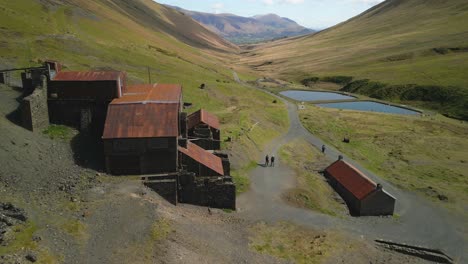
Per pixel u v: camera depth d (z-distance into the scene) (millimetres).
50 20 130625
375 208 59219
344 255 46719
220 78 147750
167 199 48312
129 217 39969
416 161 85625
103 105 58094
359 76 186250
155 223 40094
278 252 44219
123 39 148250
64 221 36469
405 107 141000
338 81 189250
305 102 144000
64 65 92750
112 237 36344
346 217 57719
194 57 192000
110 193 44062
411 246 51250
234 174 64562
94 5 187500
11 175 40750
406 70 180125
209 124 71750
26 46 97500
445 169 81312
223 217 49531
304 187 64125
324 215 56625
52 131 54531
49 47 103125
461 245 53094
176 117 52812
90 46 119438
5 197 36938
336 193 65812
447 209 63250
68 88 57219
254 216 52594
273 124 103750
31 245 31516
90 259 32719
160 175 49594
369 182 61406
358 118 120125
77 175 46906
